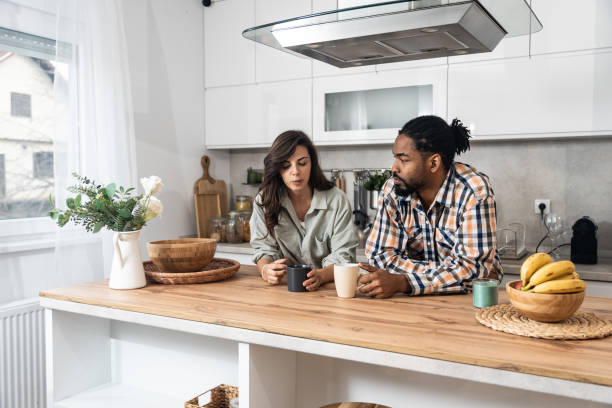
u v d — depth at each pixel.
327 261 1.99
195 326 1.41
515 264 2.66
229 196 4.04
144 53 3.23
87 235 2.62
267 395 1.44
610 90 2.56
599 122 2.59
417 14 1.46
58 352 1.80
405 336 1.19
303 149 1.89
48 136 2.77
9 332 2.38
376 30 1.54
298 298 1.59
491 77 2.81
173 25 3.46
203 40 3.74
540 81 2.70
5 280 2.49
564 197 3.05
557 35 2.65
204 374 1.84
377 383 1.52
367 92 3.16
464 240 1.62
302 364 1.63
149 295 1.66
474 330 1.24
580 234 2.66
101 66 2.71
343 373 1.57
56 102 2.52
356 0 1.53
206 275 1.81
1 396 2.35
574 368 0.98
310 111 3.34
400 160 1.63
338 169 3.64
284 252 2.13
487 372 1.04
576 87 2.63
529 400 1.32
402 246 1.83
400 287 1.58
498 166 3.21
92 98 2.66
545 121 2.70
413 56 1.90
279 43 1.76
